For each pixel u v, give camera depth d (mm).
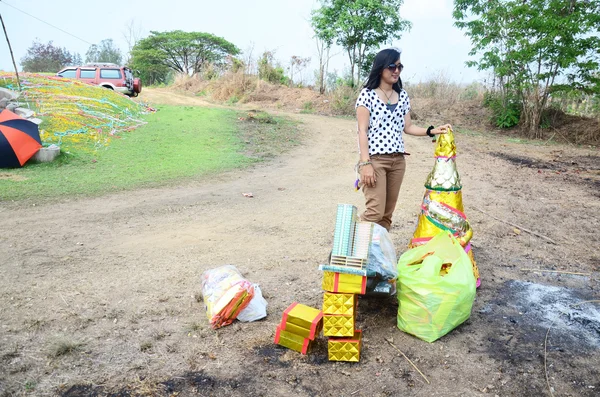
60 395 2678
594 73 15477
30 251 5215
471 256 4055
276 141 14078
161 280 4352
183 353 3109
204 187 8914
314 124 17516
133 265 4777
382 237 3350
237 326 3463
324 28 24328
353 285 2936
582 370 2910
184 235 5875
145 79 53719
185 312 3695
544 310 3721
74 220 6594
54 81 16297
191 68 54031
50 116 12789
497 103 17703
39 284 4230
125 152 11461
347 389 2756
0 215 6789
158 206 7434
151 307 3775
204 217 6773
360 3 22906
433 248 3520
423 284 3217
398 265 3533
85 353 3088
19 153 9648
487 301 3869
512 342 3236
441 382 2812
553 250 5113
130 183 9016
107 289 4133
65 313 3641
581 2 15047
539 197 7613
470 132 16906
